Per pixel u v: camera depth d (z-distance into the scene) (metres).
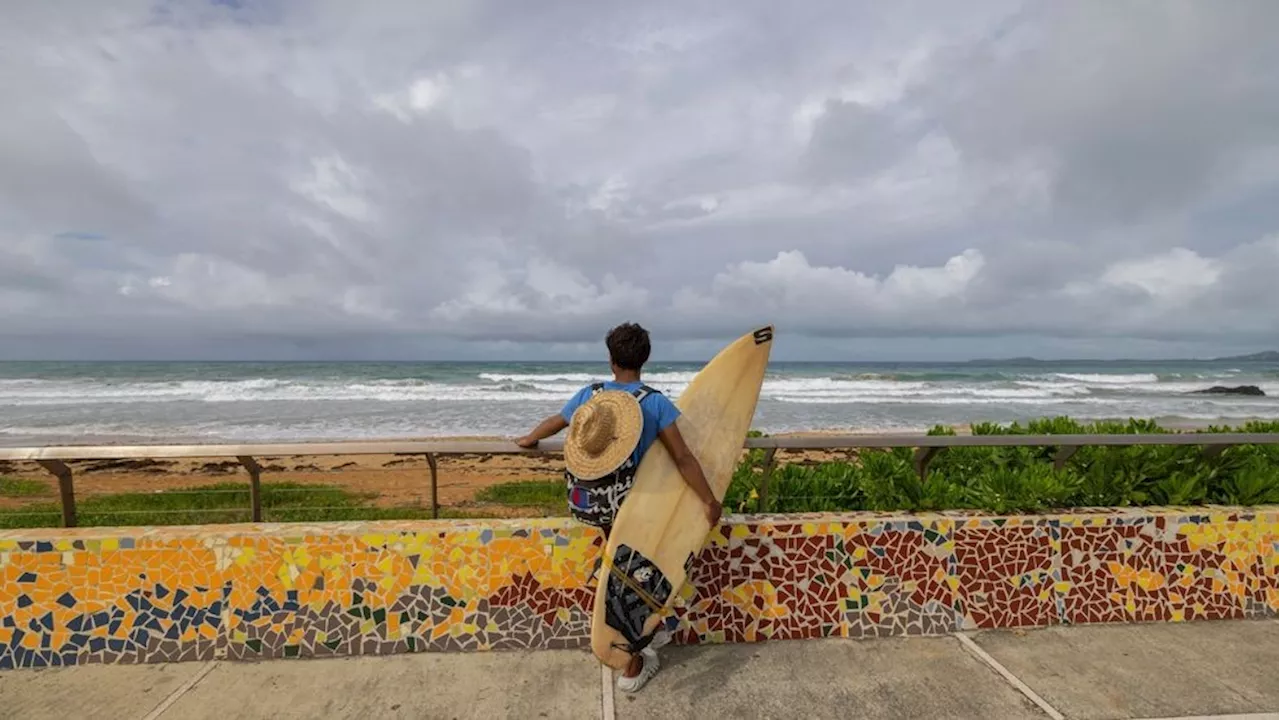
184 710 2.87
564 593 3.39
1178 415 29.61
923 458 4.23
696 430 3.34
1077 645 3.44
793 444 3.66
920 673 3.19
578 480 2.94
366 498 8.89
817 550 3.53
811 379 51.81
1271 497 3.96
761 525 3.50
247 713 2.85
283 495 8.95
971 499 3.92
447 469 11.91
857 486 4.13
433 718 2.83
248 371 60.69
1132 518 3.68
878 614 3.55
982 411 31.17
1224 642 3.47
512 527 3.38
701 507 3.09
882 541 3.56
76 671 3.19
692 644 3.47
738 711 2.89
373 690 3.03
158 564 3.28
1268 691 3.03
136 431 22.58
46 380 45.41
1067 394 40.19
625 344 3.02
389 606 3.34
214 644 3.29
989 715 2.87
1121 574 3.68
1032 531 3.63
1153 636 3.53
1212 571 3.73
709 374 3.49
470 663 3.26
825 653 3.38
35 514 5.85
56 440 20.34
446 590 3.36
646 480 3.03
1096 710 2.89
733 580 3.49
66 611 3.25
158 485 11.07
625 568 2.87
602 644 2.84
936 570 3.58
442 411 28.72
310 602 3.31
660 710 2.89
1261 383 50.88
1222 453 4.29
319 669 3.21
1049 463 4.75
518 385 42.69
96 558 3.26
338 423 24.91
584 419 2.83
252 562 3.29
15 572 3.24
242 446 3.37
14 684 3.08
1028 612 3.63
